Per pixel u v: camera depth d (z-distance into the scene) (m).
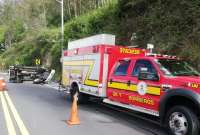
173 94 7.51
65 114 10.84
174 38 17.08
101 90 10.90
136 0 23.61
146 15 21.53
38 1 62.81
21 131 8.21
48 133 8.05
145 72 8.52
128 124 9.40
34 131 8.23
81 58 12.77
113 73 10.50
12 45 76.50
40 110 11.61
